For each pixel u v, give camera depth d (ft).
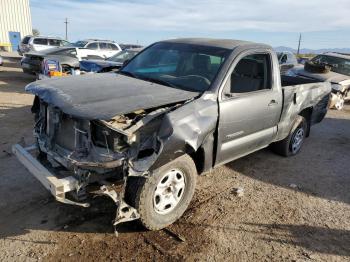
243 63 14.42
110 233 11.63
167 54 15.53
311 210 14.19
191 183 12.29
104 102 10.87
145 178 10.76
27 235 11.30
